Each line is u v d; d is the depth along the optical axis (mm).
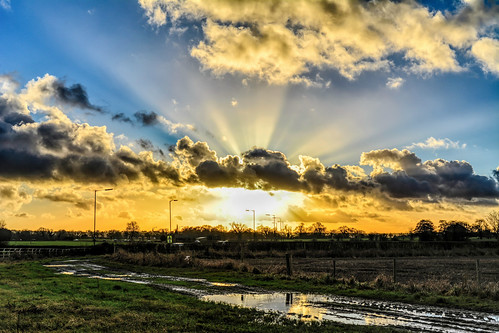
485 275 39469
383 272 42469
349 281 28812
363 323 16984
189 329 15125
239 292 25844
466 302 21203
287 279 31750
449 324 16812
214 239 156625
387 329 15516
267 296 24234
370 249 88938
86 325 15195
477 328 16188
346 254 77438
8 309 17844
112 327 15055
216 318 17312
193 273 38156
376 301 22297
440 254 80562
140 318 16469
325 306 20891
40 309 17844
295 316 18391
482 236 139875
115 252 70375
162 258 49312
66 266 49969
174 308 18984
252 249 89625
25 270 41625
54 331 14297
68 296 22219
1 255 68938
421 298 22531
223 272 38062
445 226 134500
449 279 35938
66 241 164500
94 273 40031
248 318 17500
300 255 76625
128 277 35688
